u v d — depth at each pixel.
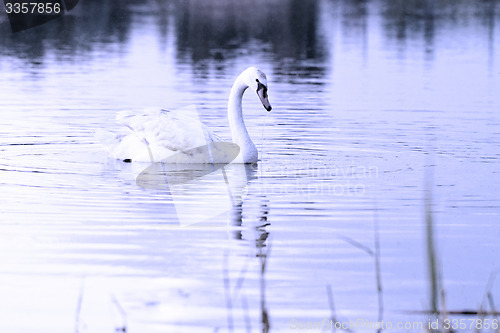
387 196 13.09
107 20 44.53
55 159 15.82
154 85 25.34
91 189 13.50
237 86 15.88
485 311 8.55
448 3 59.59
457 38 39.44
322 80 27.08
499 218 11.81
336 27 44.12
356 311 8.63
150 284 9.27
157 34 39.56
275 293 9.06
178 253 10.28
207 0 58.09
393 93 24.36
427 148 16.80
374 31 42.38
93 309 8.62
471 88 25.30
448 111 21.31
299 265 9.92
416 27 44.22
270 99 23.28
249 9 53.53
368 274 9.62
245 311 8.62
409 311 8.62
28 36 38.16
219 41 37.44
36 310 8.59
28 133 18.14
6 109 21.09
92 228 11.29
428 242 7.61
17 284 9.25
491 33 41.34
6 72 27.86
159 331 8.13
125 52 33.59
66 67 29.33
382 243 10.70
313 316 8.53
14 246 10.47
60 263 9.89
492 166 15.19
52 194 13.08
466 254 10.30
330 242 10.79
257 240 10.84
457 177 14.32
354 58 32.75
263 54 33.47
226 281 9.26
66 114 20.55
